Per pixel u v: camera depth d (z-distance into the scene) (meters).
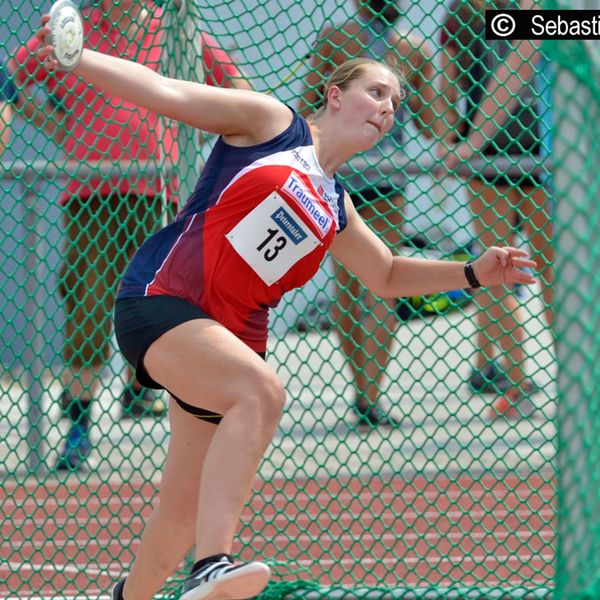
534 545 18.48
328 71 17.88
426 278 12.95
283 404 10.75
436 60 19.30
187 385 10.77
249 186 11.11
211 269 11.16
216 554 10.16
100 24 15.91
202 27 15.96
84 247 19.59
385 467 22.48
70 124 18.03
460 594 14.16
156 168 15.92
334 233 11.71
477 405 27.28
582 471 10.00
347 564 17.77
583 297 9.96
